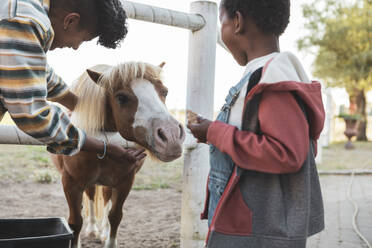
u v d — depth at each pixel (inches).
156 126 60.8
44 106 42.1
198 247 87.9
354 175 247.4
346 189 194.5
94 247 104.0
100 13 49.8
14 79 39.3
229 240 37.9
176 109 346.9
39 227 59.3
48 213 135.0
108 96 69.7
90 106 68.8
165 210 145.7
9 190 163.6
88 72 68.1
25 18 39.2
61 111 45.8
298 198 37.3
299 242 35.9
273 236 36.7
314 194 40.0
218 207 39.0
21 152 236.5
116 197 85.3
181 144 60.6
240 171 38.5
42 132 42.5
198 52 83.7
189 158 86.0
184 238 88.8
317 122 38.2
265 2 40.2
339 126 684.1
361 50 564.4
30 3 40.6
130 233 114.9
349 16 571.5
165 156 59.8
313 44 585.6
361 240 107.7
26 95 40.1
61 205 147.0
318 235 112.3
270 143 35.4
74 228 77.2
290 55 40.1
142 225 124.5
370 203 159.2
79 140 47.8
